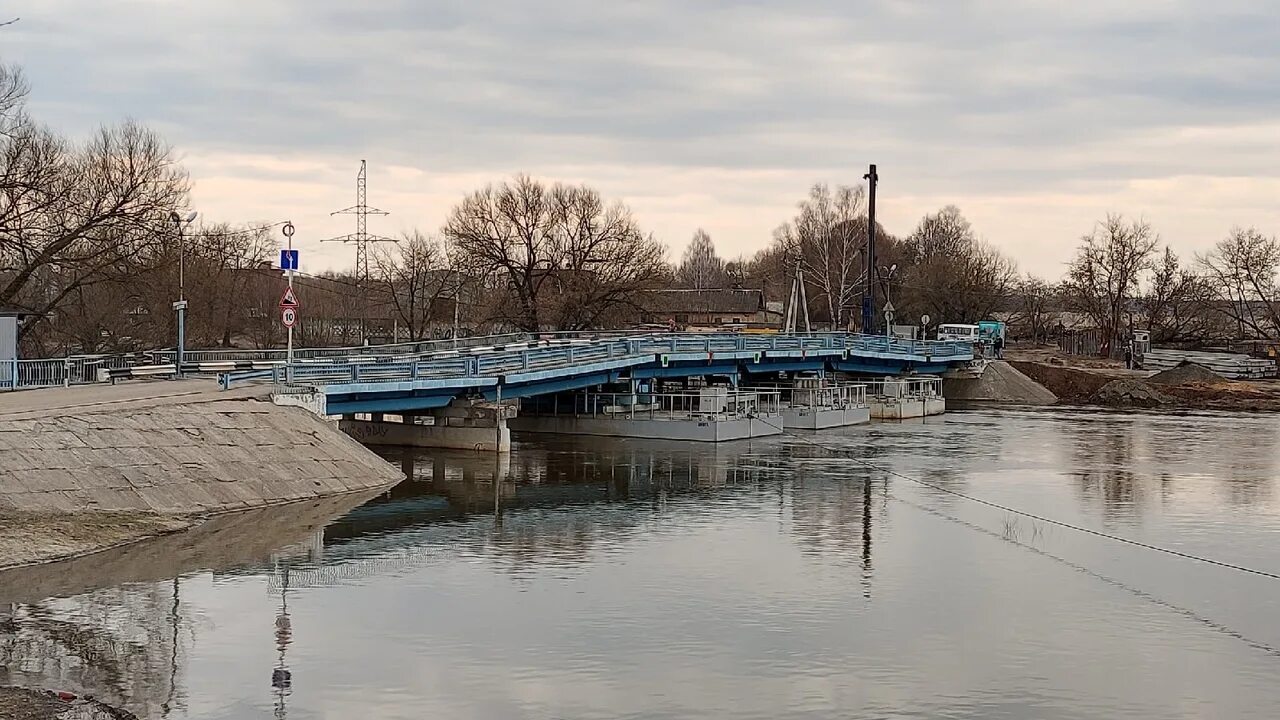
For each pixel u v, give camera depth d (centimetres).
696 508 6000
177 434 5531
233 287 11969
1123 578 4584
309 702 3048
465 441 7869
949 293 19025
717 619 3903
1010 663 3506
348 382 6888
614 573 4509
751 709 3091
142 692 3072
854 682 3312
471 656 3453
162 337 9919
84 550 4406
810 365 11194
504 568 4547
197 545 4628
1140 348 17625
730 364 10162
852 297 18725
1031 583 4472
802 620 3909
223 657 3359
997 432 9938
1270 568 4800
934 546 5128
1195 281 18875
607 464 7600
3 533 4347
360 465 6262
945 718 3066
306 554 4609
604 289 12619
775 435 9531
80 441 5138
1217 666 3519
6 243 7812
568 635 3684
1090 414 11850
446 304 16038
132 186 8544
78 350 9881
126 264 8500
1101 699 3225
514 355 7994
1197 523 5778
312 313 15500
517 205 12544
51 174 8200
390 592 4116
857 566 4709
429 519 5450
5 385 6531
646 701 3130
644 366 9406
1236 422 10981
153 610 3766
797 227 19438
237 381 6588
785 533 5372
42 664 3244
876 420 11075
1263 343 19325
